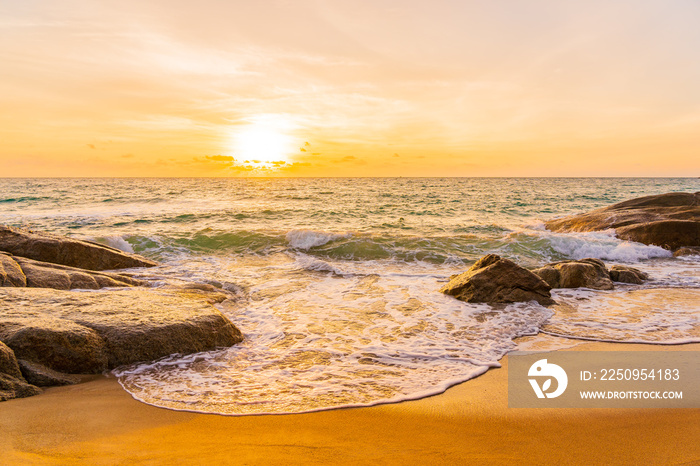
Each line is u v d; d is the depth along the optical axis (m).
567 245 16.25
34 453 3.41
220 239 17.78
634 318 8.34
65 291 7.73
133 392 5.03
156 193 55.50
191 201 42.50
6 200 40.84
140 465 3.23
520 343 6.95
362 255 15.57
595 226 19.28
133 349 6.01
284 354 6.49
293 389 5.12
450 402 4.67
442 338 7.21
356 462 3.33
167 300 7.72
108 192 56.97
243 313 8.87
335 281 11.84
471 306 9.22
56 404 4.60
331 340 7.14
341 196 51.97
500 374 5.59
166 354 6.25
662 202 20.94
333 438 3.80
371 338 7.25
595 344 6.83
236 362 6.16
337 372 5.72
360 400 4.75
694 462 3.36
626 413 4.34
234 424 4.13
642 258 15.27
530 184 110.69
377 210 32.81
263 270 13.30
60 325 5.79
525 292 9.49
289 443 3.69
